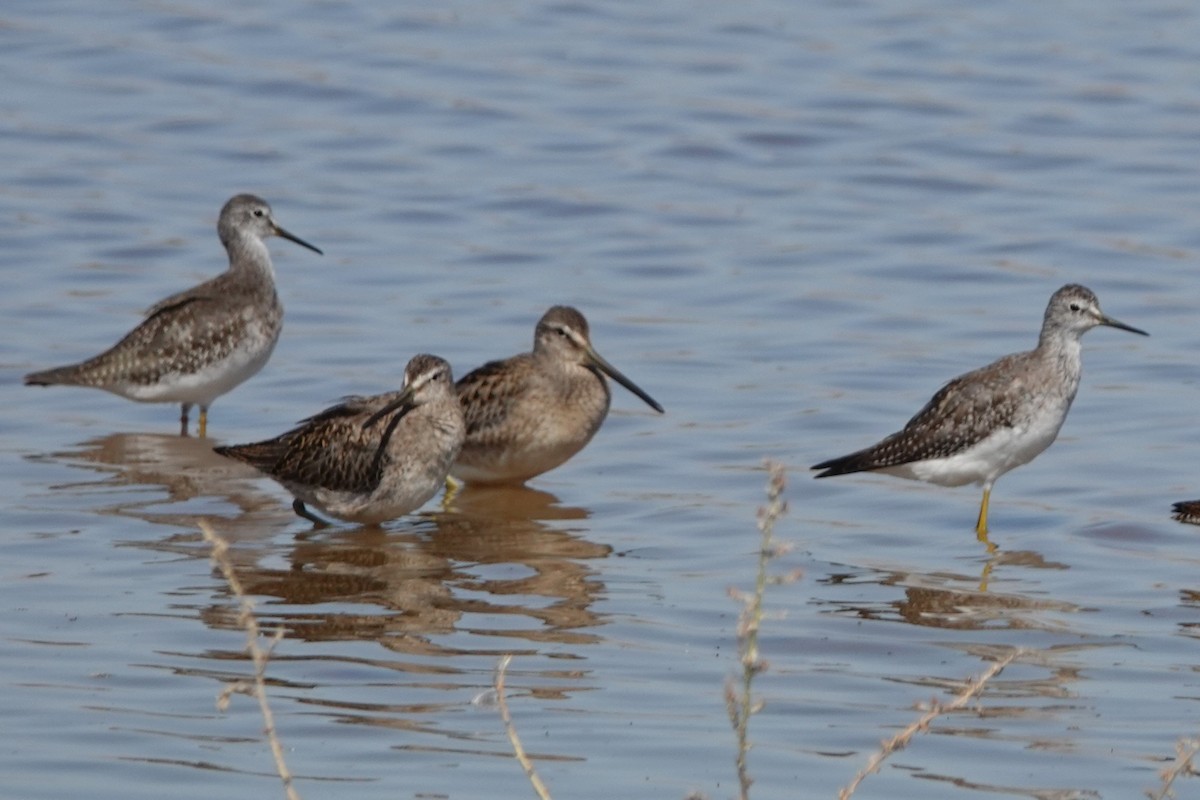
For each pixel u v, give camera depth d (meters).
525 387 15.77
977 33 31.22
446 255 22.59
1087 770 10.19
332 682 11.34
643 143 26.62
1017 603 13.05
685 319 20.53
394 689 11.23
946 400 15.20
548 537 14.52
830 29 31.44
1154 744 10.56
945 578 13.59
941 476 15.24
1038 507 15.38
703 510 15.18
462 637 12.20
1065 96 28.45
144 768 10.03
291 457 14.72
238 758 10.19
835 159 26.16
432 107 27.84
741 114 27.67
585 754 10.32
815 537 14.59
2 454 16.41
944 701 11.19
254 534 14.45
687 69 29.50
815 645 12.17
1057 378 15.10
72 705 10.88
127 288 21.25
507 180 25.23
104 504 15.04
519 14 31.97
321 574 13.49
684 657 11.88
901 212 24.22
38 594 12.83
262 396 18.28
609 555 14.07
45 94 27.95
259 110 27.66
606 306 20.91
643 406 17.95
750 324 20.38
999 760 10.33
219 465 16.33
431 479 14.57
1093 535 14.62
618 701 11.12
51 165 25.23
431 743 10.44
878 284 21.75
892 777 10.08
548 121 27.41
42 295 20.89
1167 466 16.23
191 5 32.00
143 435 17.20
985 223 23.78
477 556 14.05
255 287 17.75
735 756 10.33
